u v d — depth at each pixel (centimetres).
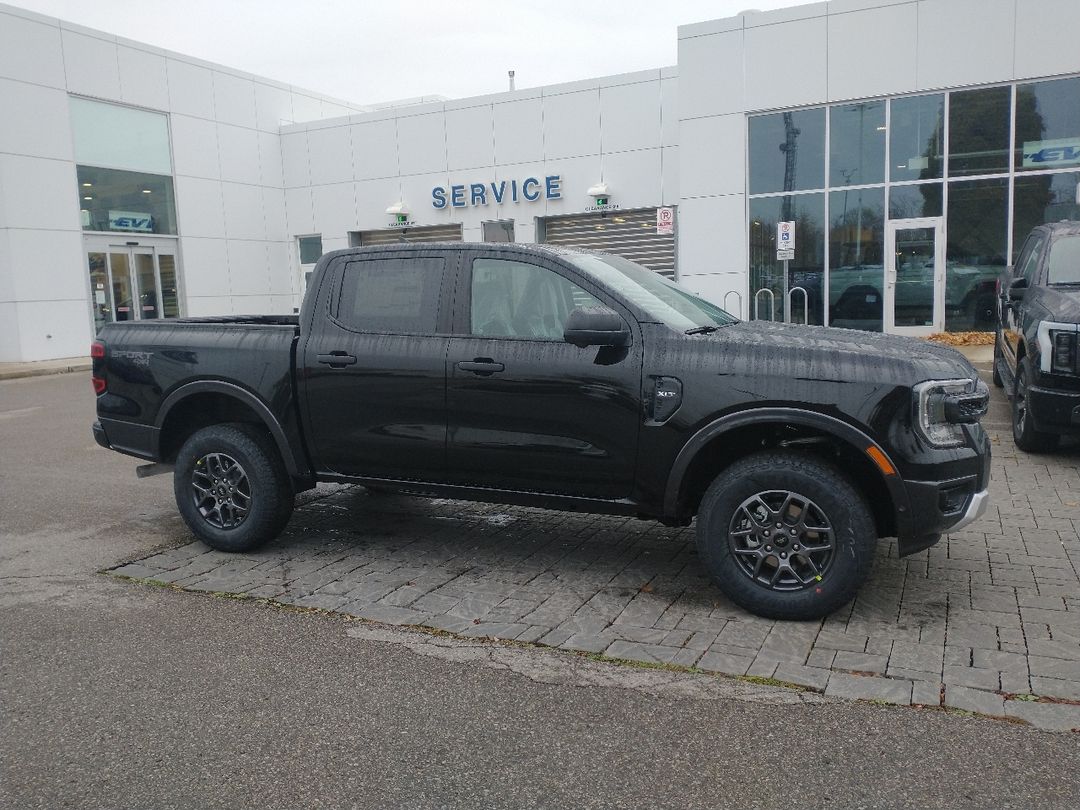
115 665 394
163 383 563
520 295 484
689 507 471
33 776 305
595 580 495
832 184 1741
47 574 523
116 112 2239
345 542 579
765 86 1753
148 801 288
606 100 2170
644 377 445
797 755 308
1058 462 742
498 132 2320
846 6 1677
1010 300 864
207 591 489
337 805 285
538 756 312
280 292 2722
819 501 415
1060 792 283
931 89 1641
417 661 393
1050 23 1549
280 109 2711
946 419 412
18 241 2016
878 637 405
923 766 299
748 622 429
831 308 1777
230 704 355
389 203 2522
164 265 2381
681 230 1859
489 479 490
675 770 301
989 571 488
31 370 1839
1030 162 1606
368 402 508
